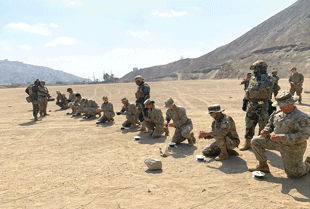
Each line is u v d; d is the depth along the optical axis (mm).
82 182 4570
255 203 3559
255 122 6121
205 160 5621
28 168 5414
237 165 5168
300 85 13203
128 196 3945
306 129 3730
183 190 4105
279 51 145750
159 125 7957
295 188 3953
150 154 6242
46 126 10422
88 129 9633
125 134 8633
